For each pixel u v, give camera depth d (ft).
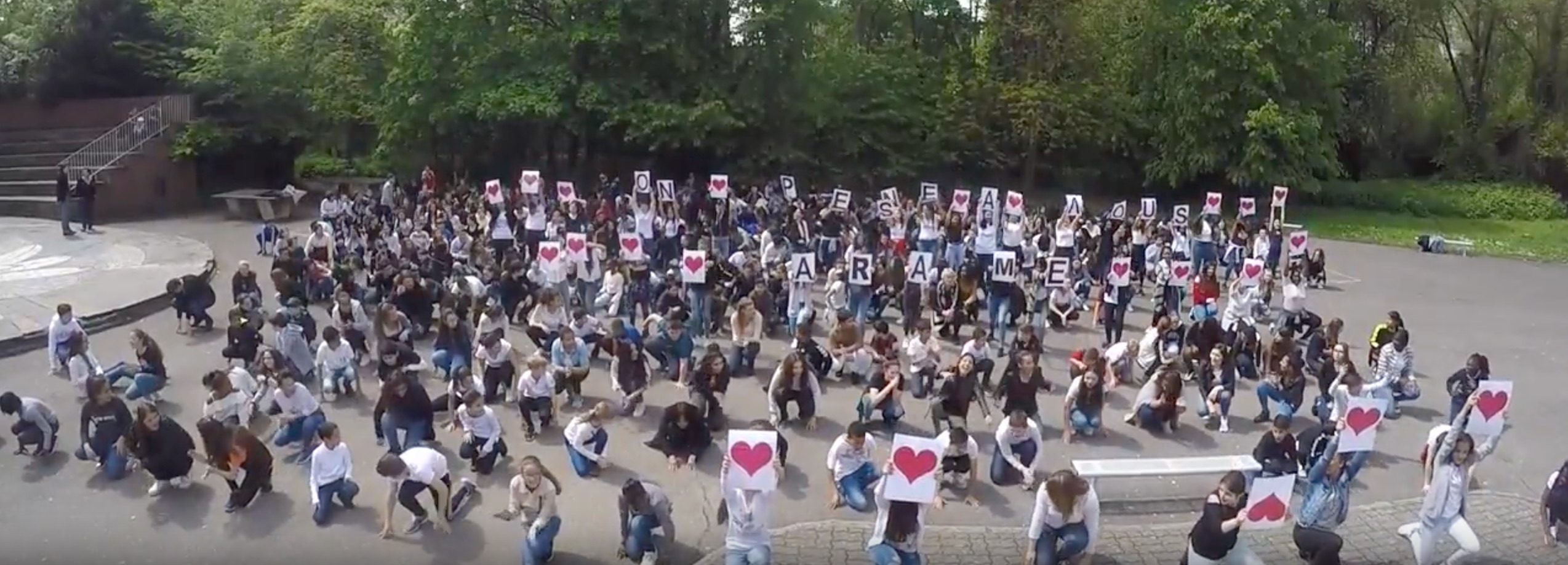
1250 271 73.51
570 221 92.89
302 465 46.37
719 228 95.30
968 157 154.61
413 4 128.26
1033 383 49.42
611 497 43.86
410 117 126.72
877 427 52.06
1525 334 79.10
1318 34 151.53
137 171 119.44
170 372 60.23
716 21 131.54
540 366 49.44
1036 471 46.65
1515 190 165.78
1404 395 56.59
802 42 134.41
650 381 58.39
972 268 72.02
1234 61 144.77
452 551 39.01
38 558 38.14
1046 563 35.53
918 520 35.27
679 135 126.00
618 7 123.54
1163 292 73.56
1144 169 155.63
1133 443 50.98
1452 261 116.37
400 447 47.44
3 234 99.86
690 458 46.75
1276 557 38.99
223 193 128.06
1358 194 162.91
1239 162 148.87
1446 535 40.81
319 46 131.75
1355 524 42.22
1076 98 149.38
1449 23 184.44
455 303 62.49
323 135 144.66
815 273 70.18
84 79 128.67
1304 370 62.34
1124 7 155.74
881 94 147.84
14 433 46.65
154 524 40.86
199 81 124.36
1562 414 58.08
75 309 70.64
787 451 48.49
